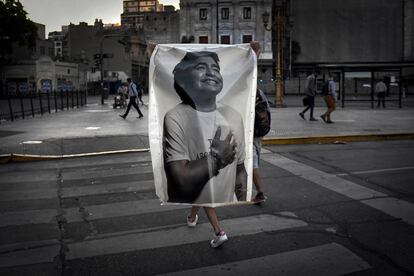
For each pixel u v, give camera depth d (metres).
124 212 5.97
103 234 5.17
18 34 59.12
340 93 36.25
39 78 63.72
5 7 57.62
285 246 4.75
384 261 4.34
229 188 4.46
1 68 63.34
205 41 67.56
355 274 4.09
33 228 5.38
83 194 6.91
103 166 9.15
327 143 12.29
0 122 18.62
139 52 84.44
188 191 4.45
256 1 65.88
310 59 76.06
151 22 87.44
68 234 5.18
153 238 5.03
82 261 4.44
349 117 19.03
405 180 7.57
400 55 76.25
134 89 19.75
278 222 5.49
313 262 4.34
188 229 5.30
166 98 4.43
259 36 66.25
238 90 4.46
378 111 22.66
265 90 65.69
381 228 5.23
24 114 22.48
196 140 4.41
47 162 9.76
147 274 4.14
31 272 4.20
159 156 4.46
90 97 57.41
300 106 27.73
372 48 76.12
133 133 13.70
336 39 76.00
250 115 4.46
